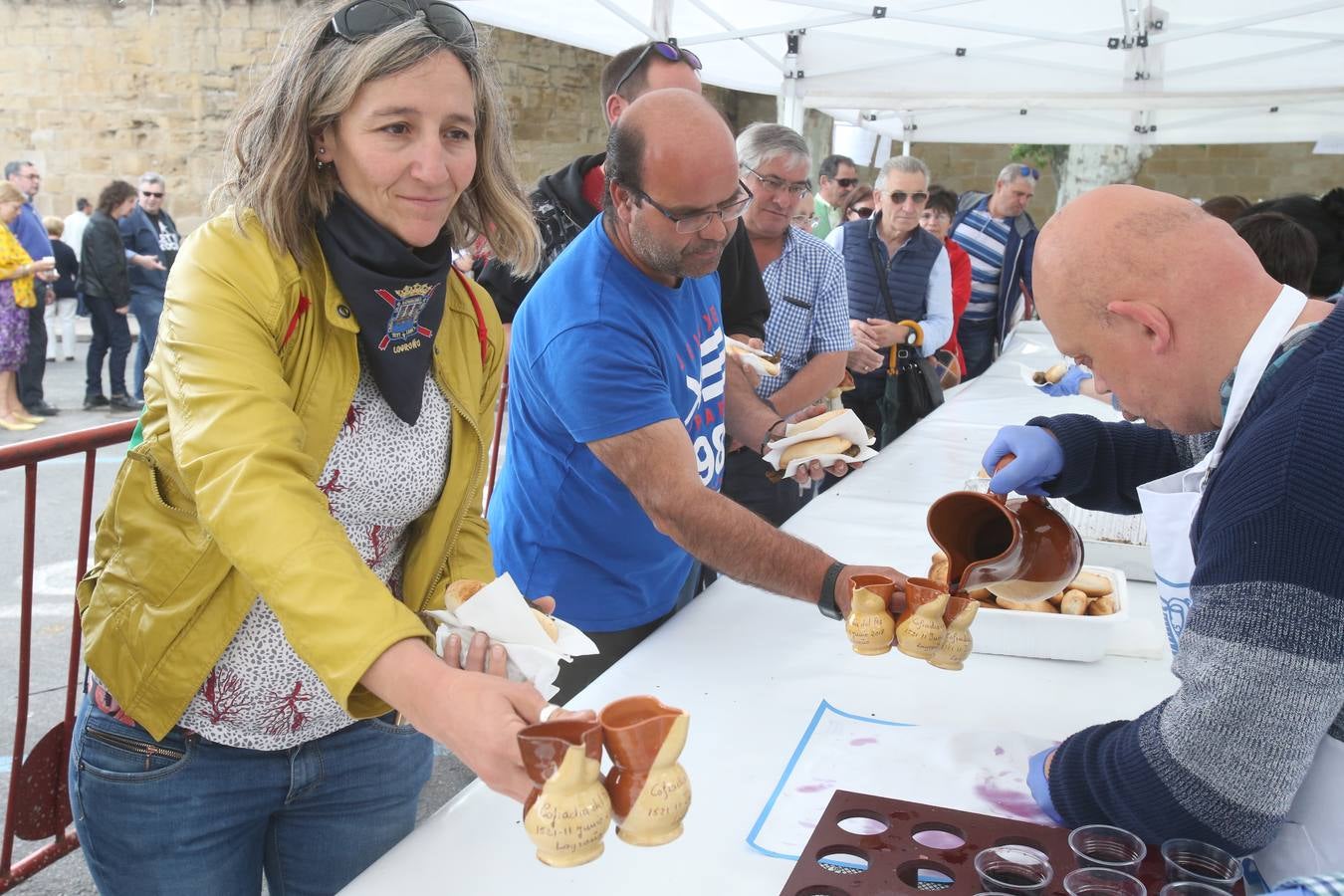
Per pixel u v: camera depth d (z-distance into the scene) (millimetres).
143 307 9586
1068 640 1857
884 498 3014
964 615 1372
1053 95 6746
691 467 1791
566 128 16172
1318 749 1136
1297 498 1018
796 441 2248
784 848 1291
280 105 1211
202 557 1297
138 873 1438
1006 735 1554
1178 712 1128
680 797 917
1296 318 1126
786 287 3434
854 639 1406
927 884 1189
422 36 1194
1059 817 1317
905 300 4680
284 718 1408
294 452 1142
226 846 1467
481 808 1386
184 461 1138
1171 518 1356
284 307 1236
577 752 874
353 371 1318
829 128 17172
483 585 1260
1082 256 1220
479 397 1494
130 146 15477
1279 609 1024
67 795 2324
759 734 1586
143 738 1392
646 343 1899
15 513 5969
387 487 1396
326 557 1062
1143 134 10141
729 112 19625
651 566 2188
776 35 6711
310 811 1541
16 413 8750
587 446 1953
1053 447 1659
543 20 5328
